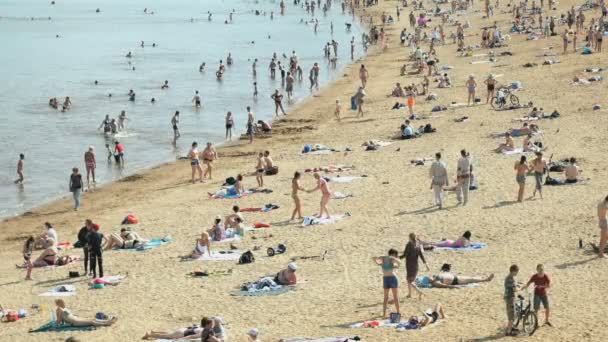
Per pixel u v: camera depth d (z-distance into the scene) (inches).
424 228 1344.7
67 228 1594.5
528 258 1167.6
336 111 2454.5
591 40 3189.0
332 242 1317.7
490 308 984.9
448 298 1033.5
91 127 2613.2
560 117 2079.2
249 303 1080.8
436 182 1441.9
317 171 1803.6
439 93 2674.7
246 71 3853.3
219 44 5054.1
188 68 4005.9
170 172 2025.1
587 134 1875.0
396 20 5467.5
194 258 1291.8
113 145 2356.1
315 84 3225.9
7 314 1080.8
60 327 1039.6
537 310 911.0
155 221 1553.9
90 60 4463.6
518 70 2898.6
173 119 2385.6
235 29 6023.6
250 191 1696.6
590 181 1520.7
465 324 939.3
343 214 1465.3
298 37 5285.4
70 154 2258.9
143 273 1245.1
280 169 1875.0
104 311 1093.8
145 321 1044.5
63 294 1176.8
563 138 1857.8
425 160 1802.4
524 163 1425.9
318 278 1159.6
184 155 2213.3
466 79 2874.0
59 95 3255.4
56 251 1344.7
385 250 1258.0
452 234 1302.9
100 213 1679.4
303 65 3959.2
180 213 1595.7
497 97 2332.7
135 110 2891.2
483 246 1232.2
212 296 1120.2
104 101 3097.9
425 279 1083.9
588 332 892.0
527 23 4101.9
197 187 1822.1
